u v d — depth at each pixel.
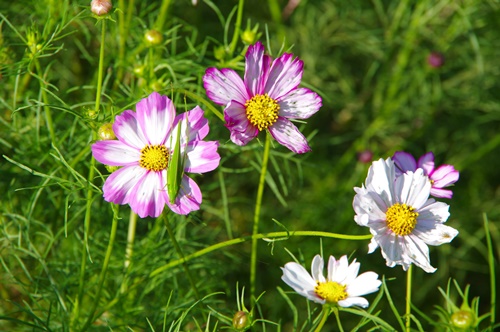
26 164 1.09
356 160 1.43
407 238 0.95
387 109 1.40
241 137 0.96
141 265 1.10
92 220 1.14
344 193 1.33
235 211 1.30
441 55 1.33
